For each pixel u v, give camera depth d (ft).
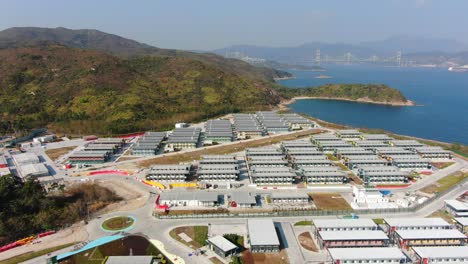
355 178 547.90
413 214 419.54
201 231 374.43
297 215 415.44
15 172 574.15
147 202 454.81
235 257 319.68
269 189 503.61
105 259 321.32
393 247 329.11
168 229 380.99
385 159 623.36
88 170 588.09
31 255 330.75
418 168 594.65
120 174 569.64
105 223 395.55
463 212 411.95
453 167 605.31
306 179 524.11
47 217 383.45
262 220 379.35
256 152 630.74
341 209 432.25
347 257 304.30
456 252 312.91
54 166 612.70
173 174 529.45
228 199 465.06
